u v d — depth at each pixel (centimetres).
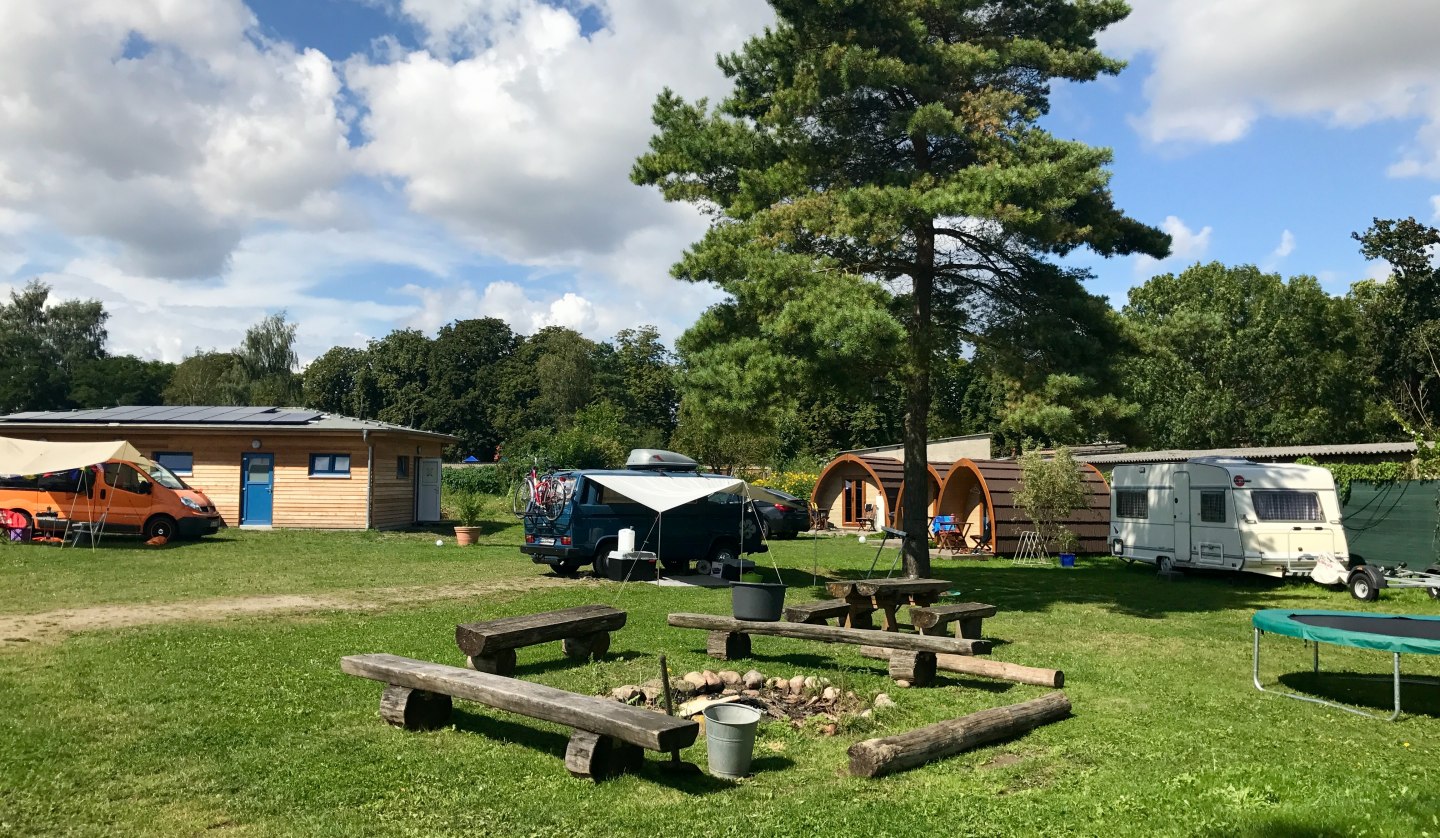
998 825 506
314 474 2630
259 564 1764
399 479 2853
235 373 6625
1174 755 662
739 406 1402
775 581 1755
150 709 701
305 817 501
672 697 791
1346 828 482
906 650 885
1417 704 849
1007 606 1503
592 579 1709
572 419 7056
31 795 520
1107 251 1609
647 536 1720
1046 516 2408
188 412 2855
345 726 677
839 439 6212
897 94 1568
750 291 1420
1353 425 3950
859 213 1407
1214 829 487
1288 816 499
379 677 688
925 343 1456
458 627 829
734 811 528
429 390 7775
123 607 1216
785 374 1380
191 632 1033
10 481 2077
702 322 1554
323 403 8488
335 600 1345
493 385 7731
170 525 2142
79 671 820
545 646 1030
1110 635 1213
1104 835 488
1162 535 2000
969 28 1614
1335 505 1831
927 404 1675
